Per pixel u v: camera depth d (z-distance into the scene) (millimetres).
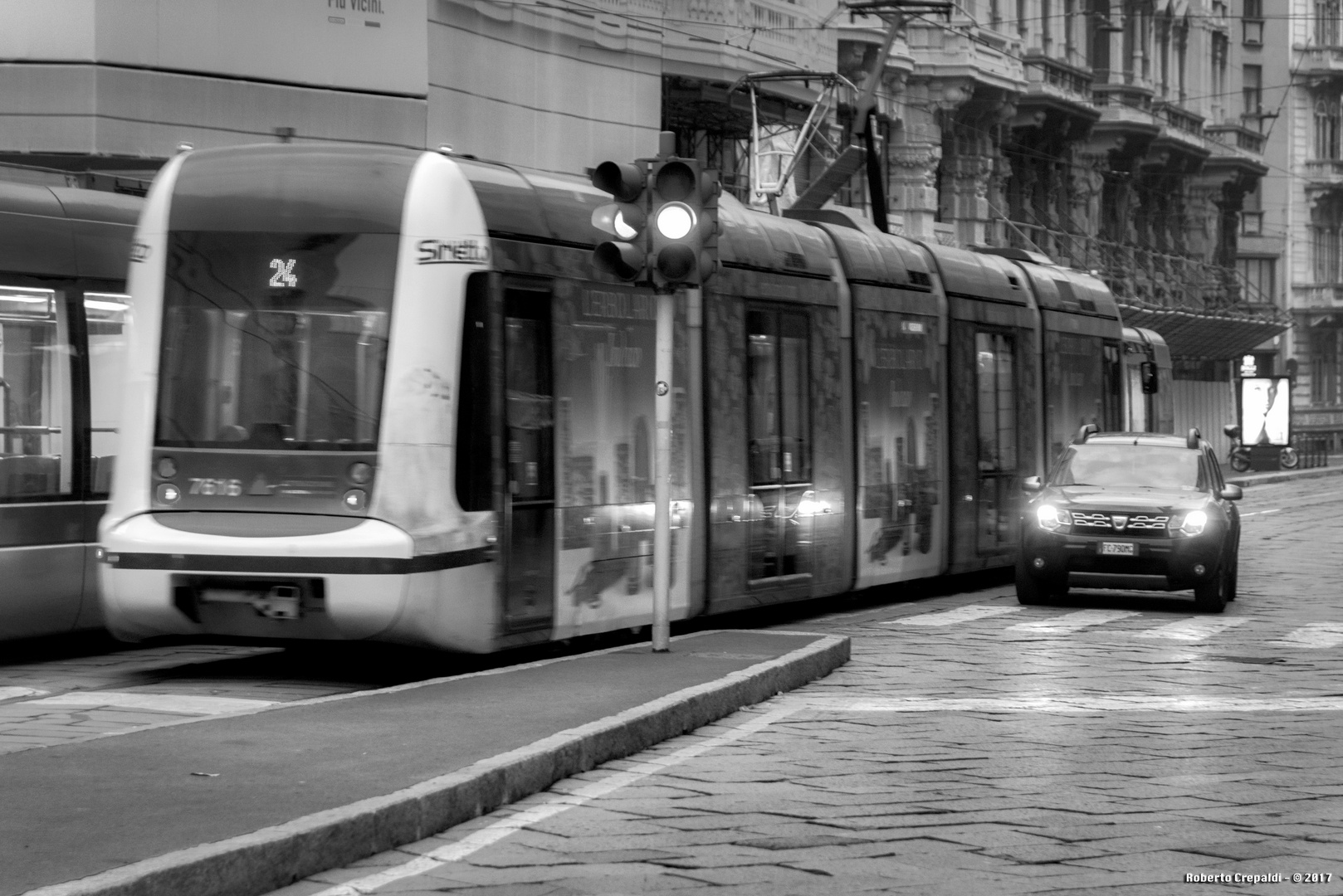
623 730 11945
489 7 32125
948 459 25406
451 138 31188
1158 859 9039
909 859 9008
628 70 36000
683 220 15297
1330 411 98625
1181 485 24656
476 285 15047
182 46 27797
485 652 15148
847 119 46781
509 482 15406
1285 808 10406
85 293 16688
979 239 58375
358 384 14648
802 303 21188
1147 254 74188
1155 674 16906
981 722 13812
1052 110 61875
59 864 7648
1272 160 98125
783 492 20500
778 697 15148
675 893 8297
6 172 17266
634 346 17516
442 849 9070
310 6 29078
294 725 11680
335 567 14273
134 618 14891
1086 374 31656
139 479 14938
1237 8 90938
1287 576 28969
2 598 15703
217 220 15055
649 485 17719
